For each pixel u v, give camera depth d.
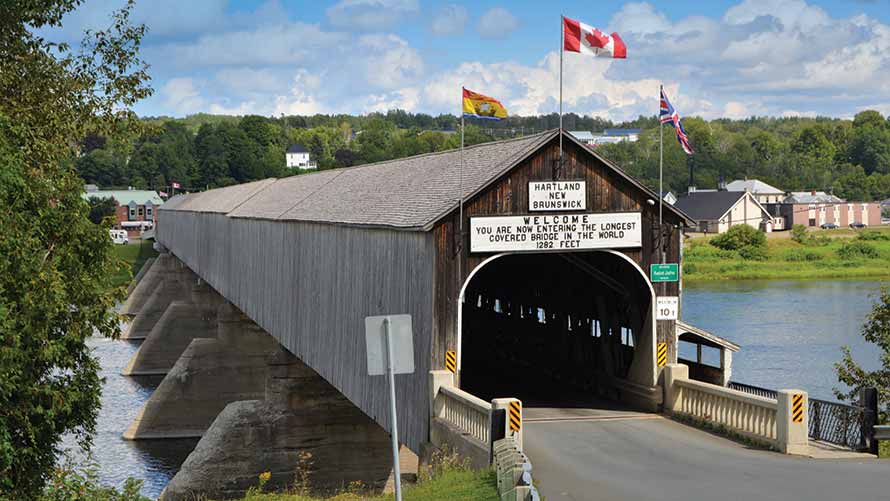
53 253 16.86
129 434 43.03
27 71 22.58
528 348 31.06
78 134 23.23
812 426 18.44
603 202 20.41
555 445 17.67
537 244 19.92
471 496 13.66
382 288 22.02
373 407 22.44
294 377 31.92
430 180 23.36
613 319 23.69
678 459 16.14
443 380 18.95
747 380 37.62
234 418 31.39
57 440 16.62
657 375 21.00
